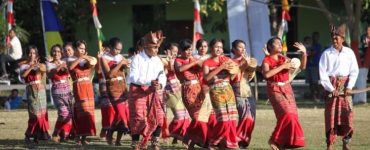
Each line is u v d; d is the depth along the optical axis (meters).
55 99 15.22
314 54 26.34
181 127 13.97
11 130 17.64
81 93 14.77
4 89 29.12
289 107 11.98
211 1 28.73
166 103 14.05
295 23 34.69
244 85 13.29
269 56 12.23
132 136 12.67
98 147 14.14
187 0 34.84
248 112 13.23
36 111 15.17
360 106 23.08
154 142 12.81
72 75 14.86
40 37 33.50
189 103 13.09
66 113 15.21
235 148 12.47
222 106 12.35
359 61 23.78
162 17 35.16
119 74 14.56
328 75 12.75
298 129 11.95
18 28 30.59
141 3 35.25
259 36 24.88
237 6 24.75
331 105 12.67
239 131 13.19
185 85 13.15
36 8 32.84
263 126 17.75
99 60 14.61
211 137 12.48
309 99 26.66
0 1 27.23
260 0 25.17
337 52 12.70
